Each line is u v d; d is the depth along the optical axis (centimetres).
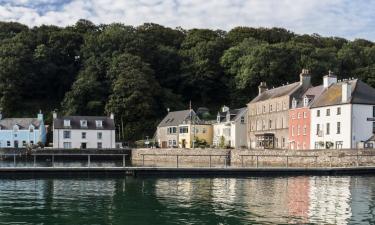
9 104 12094
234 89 12975
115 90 11475
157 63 13800
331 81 7506
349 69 12438
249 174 4994
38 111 12350
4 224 2444
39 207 2938
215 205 3009
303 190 3772
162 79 13650
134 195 3466
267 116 8731
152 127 11494
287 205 3009
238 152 7275
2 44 13475
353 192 3653
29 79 12675
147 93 11706
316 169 5109
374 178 4816
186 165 6869
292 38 15375
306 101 7625
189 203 3094
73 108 11688
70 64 13725
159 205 3012
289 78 12088
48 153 8531
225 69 13462
